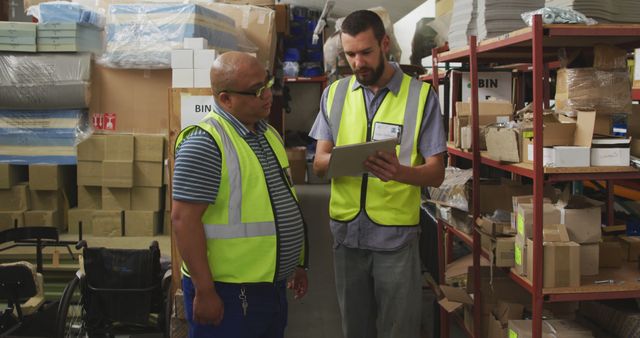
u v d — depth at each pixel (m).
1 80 3.71
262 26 4.88
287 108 9.20
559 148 1.90
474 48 2.43
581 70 2.03
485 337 2.54
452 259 3.49
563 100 2.09
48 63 3.72
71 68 3.72
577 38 2.11
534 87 1.90
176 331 2.74
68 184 4.04
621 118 2.21
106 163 3.71
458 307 2.78
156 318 3.05
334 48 5.67
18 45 3.70
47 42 3.72
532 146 2.03
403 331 2.21
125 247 3.57
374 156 1.95
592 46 2.30
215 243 1.73
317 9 8.67
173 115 2.76
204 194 1.66
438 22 4.03
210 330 1.77
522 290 2.50
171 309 2.84
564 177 1.92
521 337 2.10
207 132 1.70
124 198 3.78
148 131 3.86
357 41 2.07
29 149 3.84
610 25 1.88
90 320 2.87
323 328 3.46
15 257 3.57
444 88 3.38
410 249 2.20
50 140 3.83
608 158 1.92
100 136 3.77
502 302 2.43
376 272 2.23
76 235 3.81
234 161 1.73
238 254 1.73
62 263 3.54
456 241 3.73
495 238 2.24
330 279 4.34
